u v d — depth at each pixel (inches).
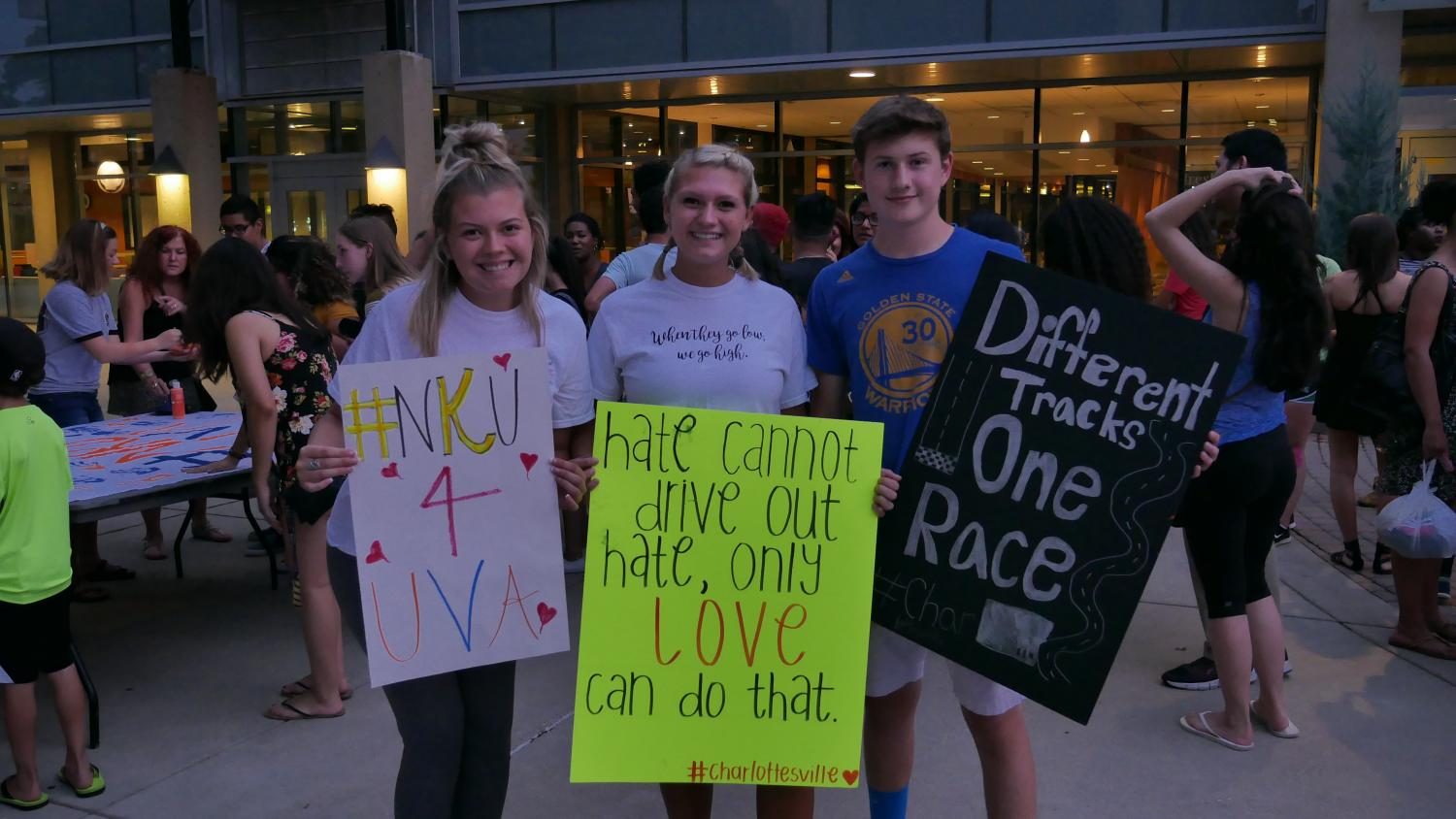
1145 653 172.9
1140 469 94.9
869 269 103.4
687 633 95.3
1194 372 93.7
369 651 92.4
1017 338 96.7
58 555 127.5
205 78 639.8
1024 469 96.9
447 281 97.0
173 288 236.8
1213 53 480.7
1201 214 151.8
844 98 595.8
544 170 657.6
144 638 185.8
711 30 548.4
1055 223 126.7
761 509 95.3
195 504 243.8
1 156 854.5
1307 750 139.4
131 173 816.9
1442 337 168.7
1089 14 485.1
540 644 95.8
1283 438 134.3
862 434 95.7
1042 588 96.8
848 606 96.3
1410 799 127.2
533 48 584.7
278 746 144.9
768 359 101.0
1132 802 127.6
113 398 243.0
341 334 183.8
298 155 665.0
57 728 151.3
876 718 107.7
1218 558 136.6
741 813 127.9
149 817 127.0
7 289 871.1
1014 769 102.8
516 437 94.2
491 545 94.6
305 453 91.7
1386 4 422.6
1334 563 217.2
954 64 513.3
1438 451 167.8
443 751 97.0
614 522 94.4
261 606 202.4
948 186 583.2
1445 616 186.2
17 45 728.3
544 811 127.9
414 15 602.5
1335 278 199.9
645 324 101.9
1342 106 432.1
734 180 97.0
